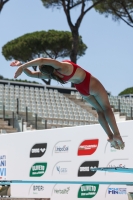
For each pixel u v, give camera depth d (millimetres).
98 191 16781
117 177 16250
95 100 11328
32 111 34875
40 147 19188
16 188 19891
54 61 10172
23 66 10000
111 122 11062
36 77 11016
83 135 17531
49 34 58219
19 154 20203
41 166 19078
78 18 43781
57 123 33219
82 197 17312
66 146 18141
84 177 17312
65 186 17953
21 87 37781
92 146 17188
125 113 35812
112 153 16469
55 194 18312
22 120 30875
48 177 18719
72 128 18016
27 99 36406
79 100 38906
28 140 19812
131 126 15945
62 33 58406
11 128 30156
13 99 35656
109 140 11516
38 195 18953
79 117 35656
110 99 39500
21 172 20000
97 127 17047
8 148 20812
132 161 15773
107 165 16594
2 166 21141
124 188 15891
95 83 10812
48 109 35719
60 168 18266
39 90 38219
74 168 17719
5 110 32906
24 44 57750
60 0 46625
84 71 10688
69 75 10453
